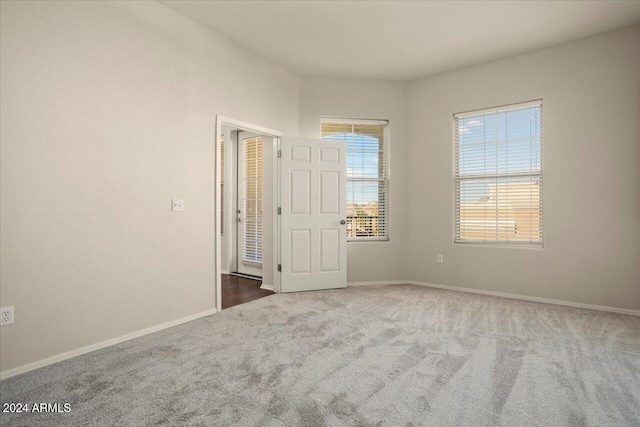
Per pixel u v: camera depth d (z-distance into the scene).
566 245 3.65
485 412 1.68
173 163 3.03
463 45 3.71
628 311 3.33
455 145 4.43
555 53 3.71
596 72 3.49
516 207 4.02
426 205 4.58
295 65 4.24
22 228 2.12
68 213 2.33
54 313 2.26
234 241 5.39
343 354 2.36
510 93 3.98
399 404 1.75
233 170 5.36
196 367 2.17
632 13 3.10
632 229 3.33
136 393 1.86
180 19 3.09
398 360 2.26
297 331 2.82
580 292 3.57
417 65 4.23
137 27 2.74
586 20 3.21
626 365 2.19
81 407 1.73
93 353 2.40
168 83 2.98
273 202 4.28
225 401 1.78
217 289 3.40
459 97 4.34
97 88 2.48
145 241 2.81
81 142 2.39
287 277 4.19
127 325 2.67
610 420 1.62
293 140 4.22
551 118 3.73
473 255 4.23
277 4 2.95
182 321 3.07
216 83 3.42
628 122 3.35
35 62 2.16
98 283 2.49
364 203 4.72
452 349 2.44
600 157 3.47
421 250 4.63
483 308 3.50
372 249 4.66
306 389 1.89
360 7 3.00
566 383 1.96
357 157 4.72
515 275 3.95
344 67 4.30
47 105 2.22
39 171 2.19
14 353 2.09
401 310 3.42
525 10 3.04
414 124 4.68
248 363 2.22
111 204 2.57
